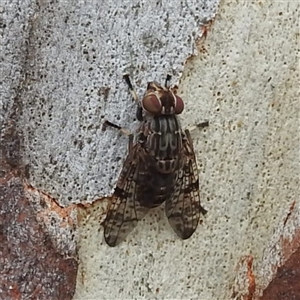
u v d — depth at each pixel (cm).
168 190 6
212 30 6
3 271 5
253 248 6
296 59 6
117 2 5
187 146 6
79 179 6
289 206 6
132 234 6
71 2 5
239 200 6
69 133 6
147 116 6
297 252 6
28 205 5
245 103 6
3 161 5
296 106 6
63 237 5
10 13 5
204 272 6
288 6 6
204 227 6
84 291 6
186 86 6
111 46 6
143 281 6
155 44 6
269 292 6
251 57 6
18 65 5
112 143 6
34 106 5
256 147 6
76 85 5
